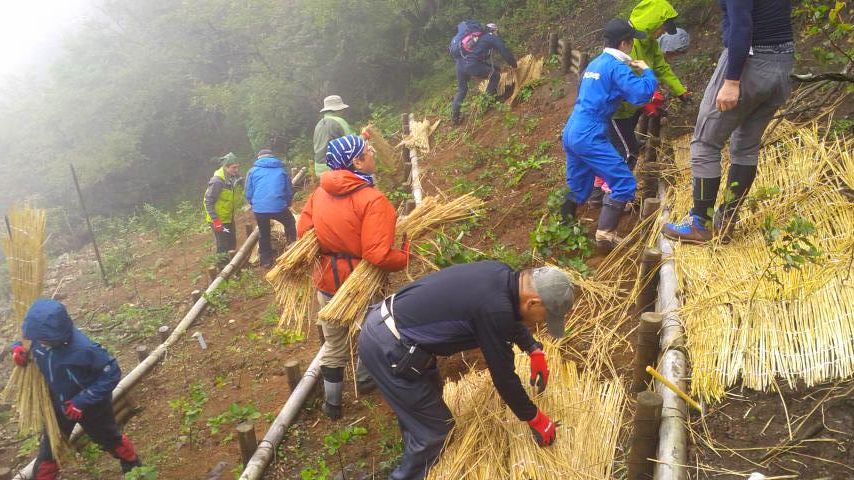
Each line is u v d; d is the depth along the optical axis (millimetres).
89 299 9016
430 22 14180
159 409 5648
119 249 10516
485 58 9953
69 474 4926
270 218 7969
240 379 5746
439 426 3424
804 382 3266
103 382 4184
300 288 4375
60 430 4387
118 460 5016
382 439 4215
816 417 3084
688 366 3539
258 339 6352
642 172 5930
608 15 10805
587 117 4973
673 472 2900
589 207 5969
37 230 4500
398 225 4750
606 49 4996
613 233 5129
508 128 8938
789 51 3951
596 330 4262
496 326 3023
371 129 8859
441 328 3164
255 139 15133
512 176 7367
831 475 2805
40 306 3980
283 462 4332
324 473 3980
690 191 5176
